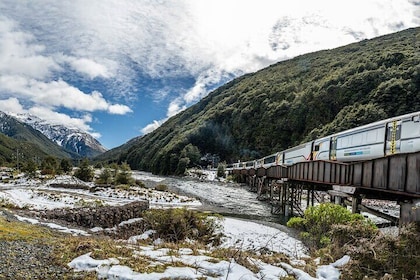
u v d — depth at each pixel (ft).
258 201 137.90
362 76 317.63
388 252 26.91
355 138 73.97
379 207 107.45
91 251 24.25
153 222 54.90
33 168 149.07
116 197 101.60
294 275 24.70
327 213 48.96
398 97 263.49
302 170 88.43
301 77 468.34
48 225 43.11
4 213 44.27
